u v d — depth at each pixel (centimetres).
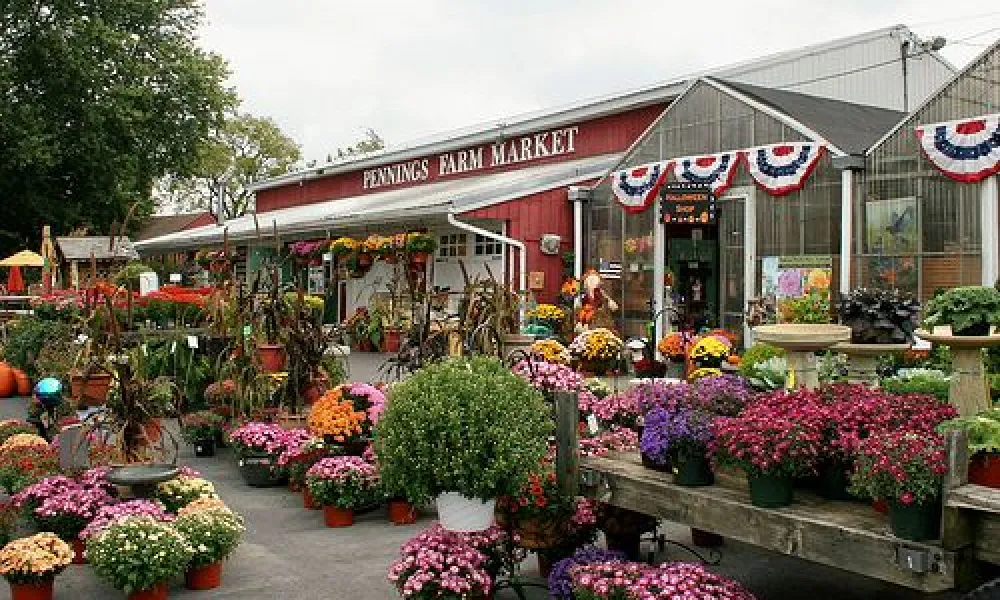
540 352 867
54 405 892
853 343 564
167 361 1020
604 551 482
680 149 1460
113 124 3331
